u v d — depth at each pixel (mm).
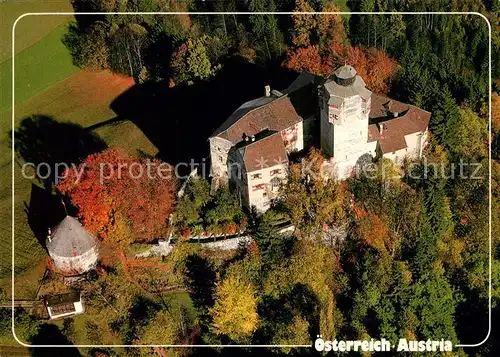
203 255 121562
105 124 149625
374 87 147375
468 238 125688
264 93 142000
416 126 126625
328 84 116875
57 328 114750
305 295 117500
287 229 121750
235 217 122500
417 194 125250
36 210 130125
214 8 169750
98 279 117500
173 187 122625
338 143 120562
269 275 117812
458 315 122562
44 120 153125
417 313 118875
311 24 161750
